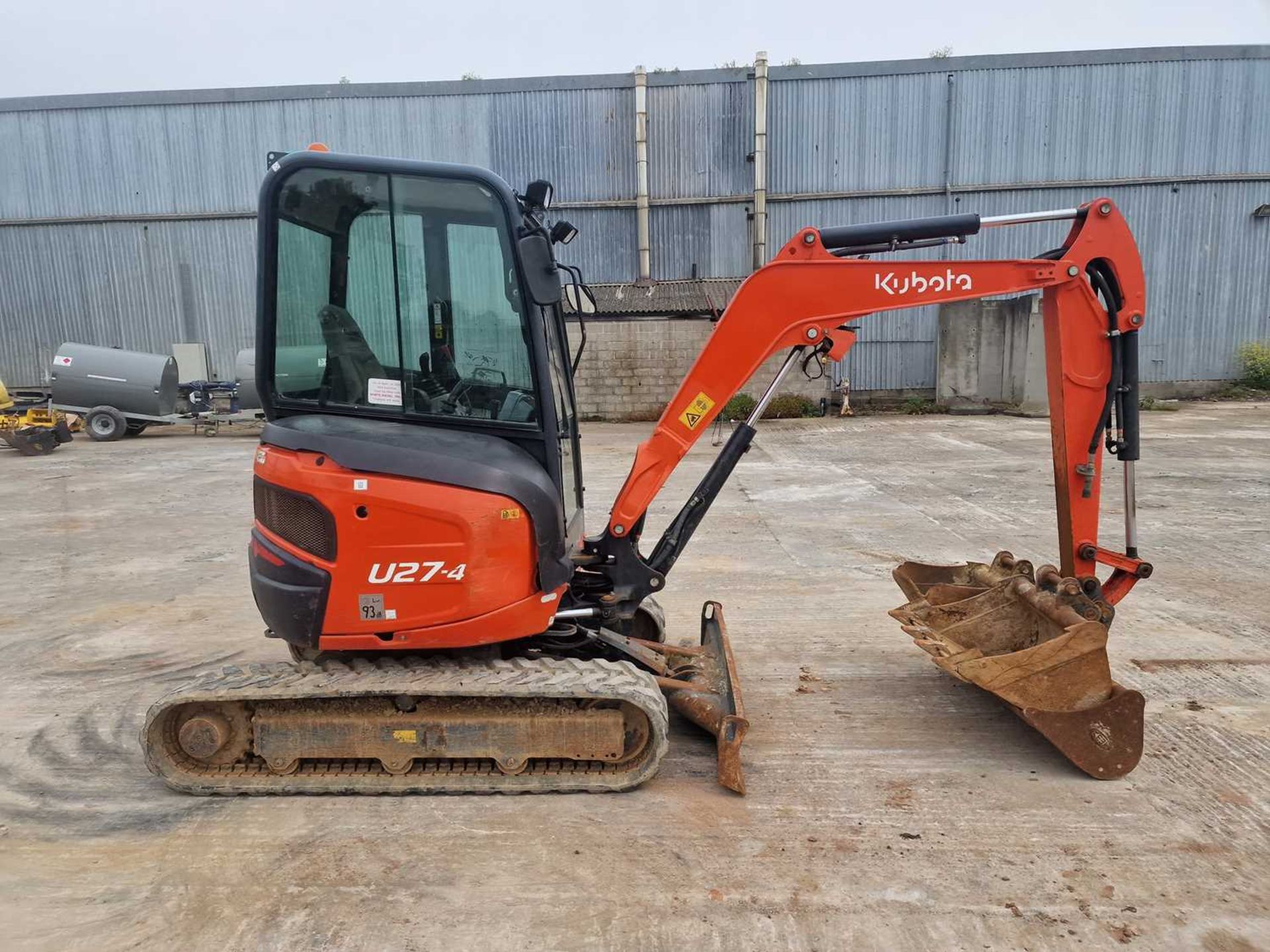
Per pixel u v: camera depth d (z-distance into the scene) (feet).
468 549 10.39
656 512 30.14
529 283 10.78
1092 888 9.11
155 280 69.00
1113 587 12.94
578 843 9.98
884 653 16.43
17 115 66.69
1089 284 12.43
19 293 68.90
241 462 43.62
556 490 11.37
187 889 9.20
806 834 10.19
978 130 67.21
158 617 19.10
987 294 12.21
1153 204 67.62
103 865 9.64
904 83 66.85
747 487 34.53
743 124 67.56
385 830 10.23
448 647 10.91
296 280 10.95
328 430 10.64
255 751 11.02
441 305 11.14
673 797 11.03
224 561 24.00
